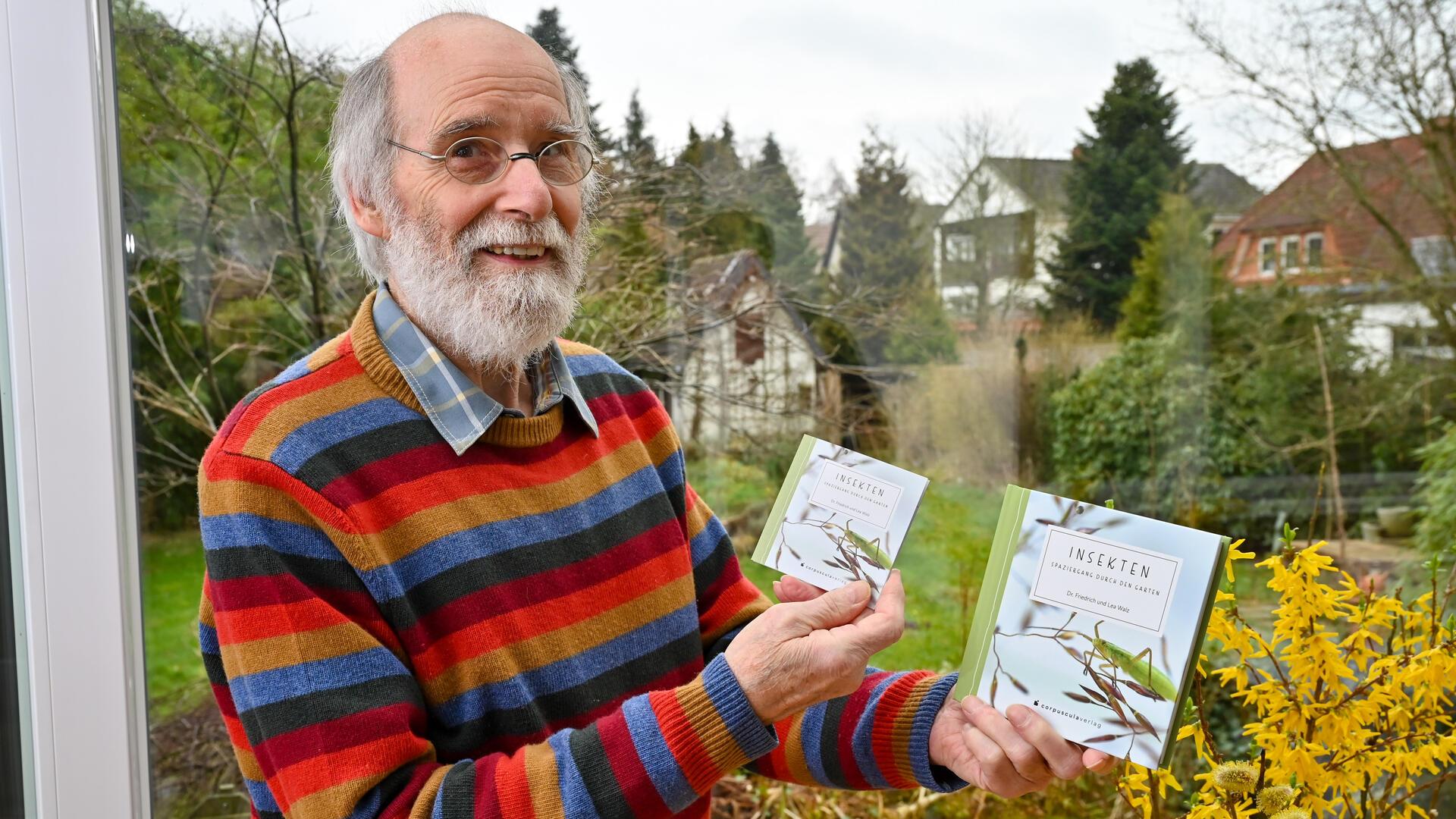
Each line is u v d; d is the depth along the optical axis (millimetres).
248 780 843
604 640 899
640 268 2201
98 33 1306
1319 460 2512
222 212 1799
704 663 1030
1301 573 1000
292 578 746
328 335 1900
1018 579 757
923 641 2408
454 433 851
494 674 813
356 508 784
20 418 1235
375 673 744
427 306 878
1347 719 993
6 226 1234
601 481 960
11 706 1252
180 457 1753
